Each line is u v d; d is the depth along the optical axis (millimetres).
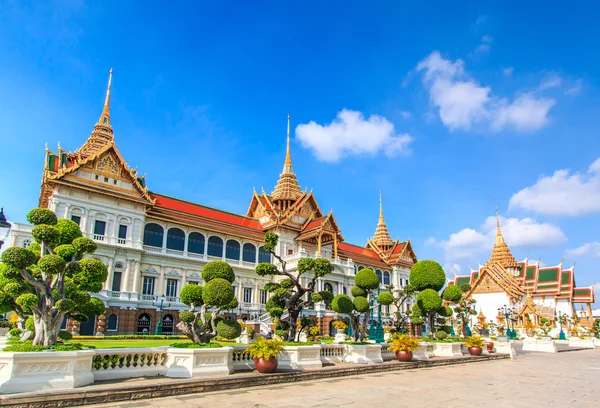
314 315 63469
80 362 14562
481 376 23391
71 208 47094
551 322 92312
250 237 64188
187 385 15586
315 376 20359
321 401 14586
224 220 65438
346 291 71375
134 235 51375
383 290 82250
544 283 104562
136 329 48375
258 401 14367
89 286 20578
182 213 59188
